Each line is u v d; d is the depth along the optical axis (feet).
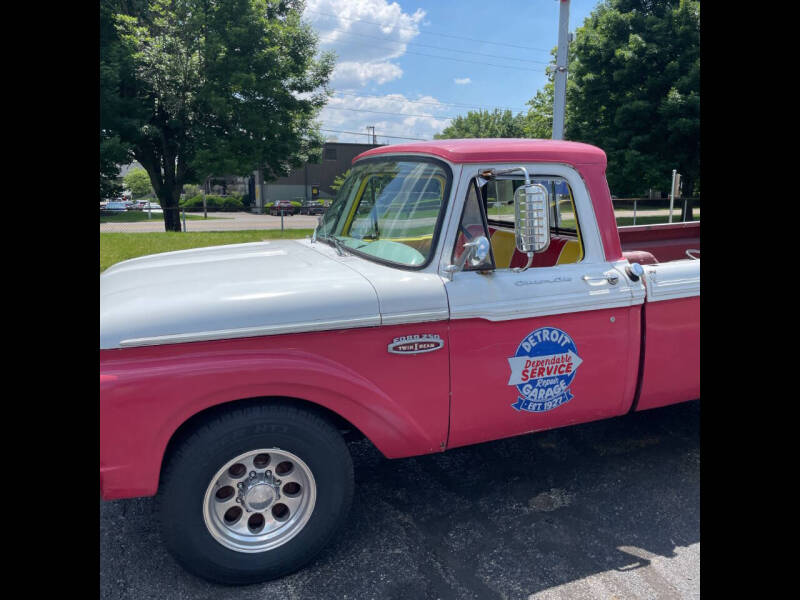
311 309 8.33
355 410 8.71
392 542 9.62
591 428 14.11
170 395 7.61
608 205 10.74
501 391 9.72
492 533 9.89
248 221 118.32
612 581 8.71
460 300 9.17
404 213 10.15
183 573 8.85
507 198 11.96
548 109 93.76
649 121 75.46
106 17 80.74
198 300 8.20
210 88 77.66
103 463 7.55
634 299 10.55
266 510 8.61
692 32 72.23
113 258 31.17
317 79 86.43
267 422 8.13
